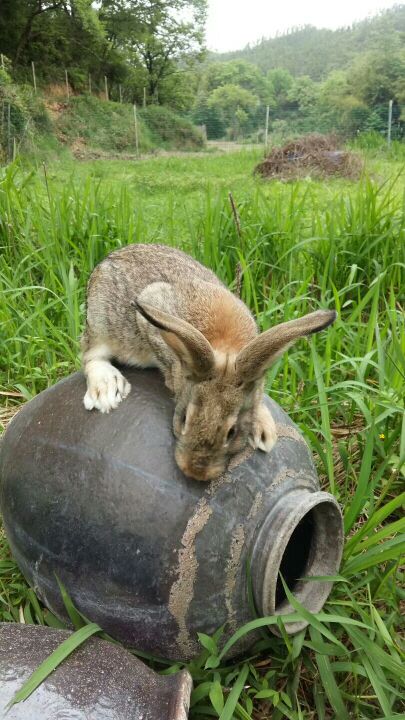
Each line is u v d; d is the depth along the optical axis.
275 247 1.76
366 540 0.93
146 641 0.80
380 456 1.15
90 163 7.05
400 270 1.68
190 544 0.76
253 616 0.81
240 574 0.79
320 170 4.77
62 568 0.81
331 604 0.90
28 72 10.38
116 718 0.68
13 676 0.70
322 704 0.83
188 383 0.75
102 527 0.77
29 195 1.99
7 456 0.89
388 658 0.80
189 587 0.77
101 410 0.83
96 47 12.33
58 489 0.81
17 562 0.89
